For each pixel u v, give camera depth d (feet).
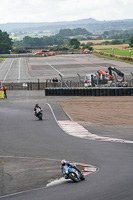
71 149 133.59
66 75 439.22
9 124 188.85
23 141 149.59
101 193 79.87
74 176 91.40
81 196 78.79
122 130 169.37
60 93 299.58
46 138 153.99
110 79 331.36
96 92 292.40
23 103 265.54
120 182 88.12
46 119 200.85
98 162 114.11
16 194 86.63
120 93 289.33
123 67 511.81
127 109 227.81
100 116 207.21
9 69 578.25
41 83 344.69
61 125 183.11
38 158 122.62
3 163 118.21
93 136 156.87
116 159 116.88
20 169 110.52
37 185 93.76
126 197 75.72
